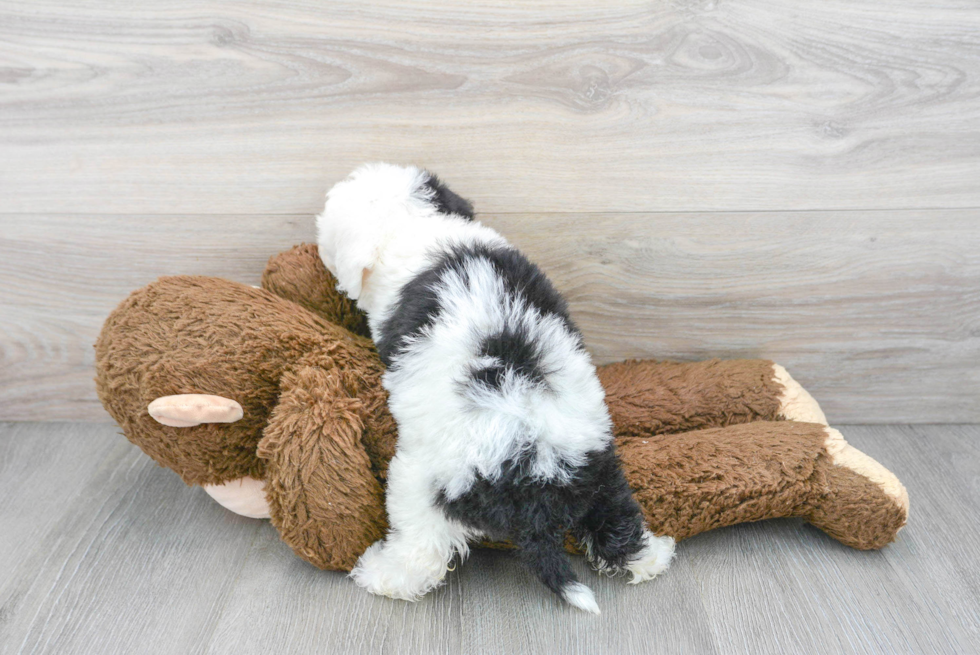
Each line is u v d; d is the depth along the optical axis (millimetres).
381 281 952
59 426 1310
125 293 1229
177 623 896
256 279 1218
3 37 1037
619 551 901
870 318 1251
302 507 897
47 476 1166
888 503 980
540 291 911
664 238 1187
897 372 1300
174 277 1017
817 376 1312
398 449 891
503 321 849
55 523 1060
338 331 990
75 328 1255
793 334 1271
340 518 901
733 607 934
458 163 1131
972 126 1103
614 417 1149
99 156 1119
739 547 1039
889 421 1336
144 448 979
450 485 827
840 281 1220
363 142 1116
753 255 1199
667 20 1037
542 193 1152
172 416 890
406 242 941
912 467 1224
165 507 1101
